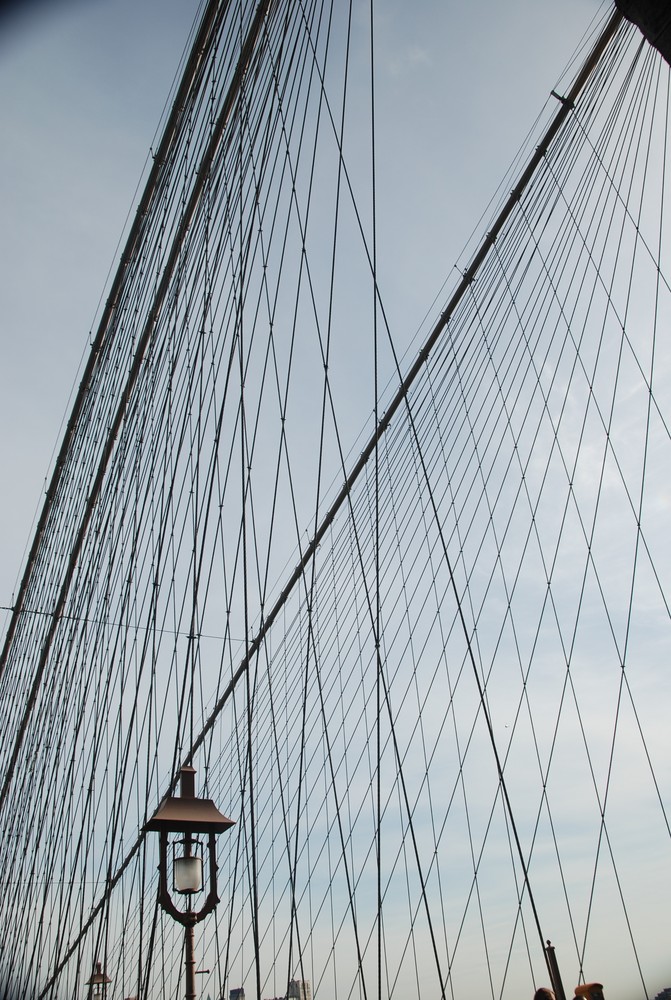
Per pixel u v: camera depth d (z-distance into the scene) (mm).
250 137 7805
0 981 13055
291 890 4707
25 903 13203
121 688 8828
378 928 4023
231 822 4500
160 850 4344
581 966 6043
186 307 9391
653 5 3863
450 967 7156
